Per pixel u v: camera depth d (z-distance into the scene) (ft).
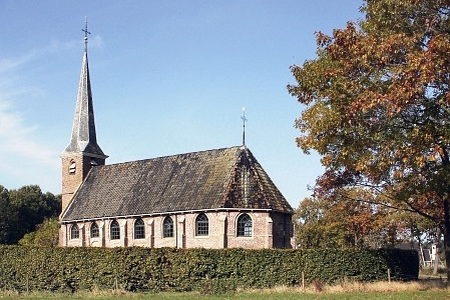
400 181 102.22
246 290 124.06
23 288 143.54
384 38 80.48
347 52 85.46
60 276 138.92
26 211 341.00
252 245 161.58
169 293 124.67
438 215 137.39
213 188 169.99
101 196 207.41
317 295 106.32
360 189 174.19
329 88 88.17
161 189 187.11
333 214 235.40
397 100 73.87
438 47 72.18
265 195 165.27
